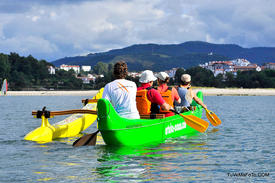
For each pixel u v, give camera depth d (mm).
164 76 7438
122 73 6199
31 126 10812
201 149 6500
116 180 4375
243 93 114625
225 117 15094
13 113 17750
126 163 5289
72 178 4469
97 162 5352
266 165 5215
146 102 6801
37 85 151750
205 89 125500
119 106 6219
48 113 7629
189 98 8438
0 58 144000
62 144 7031
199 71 156875
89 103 9867
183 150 6375
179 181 4340
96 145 6867
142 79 6879
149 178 4465
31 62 163500
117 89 6133
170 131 7625
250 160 5559
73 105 30719
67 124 8281
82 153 6051
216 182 4312
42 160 5516
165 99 7270
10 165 5191
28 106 28219
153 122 6809
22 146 6793
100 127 6098
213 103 36031
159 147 6656
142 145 6723
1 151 6273
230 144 7145
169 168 4984
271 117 15102
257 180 4406
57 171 4820
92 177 4504
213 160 5535
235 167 5074
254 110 21375
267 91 120812
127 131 6230
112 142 6223
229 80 143750
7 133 8914
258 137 8297
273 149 6578
